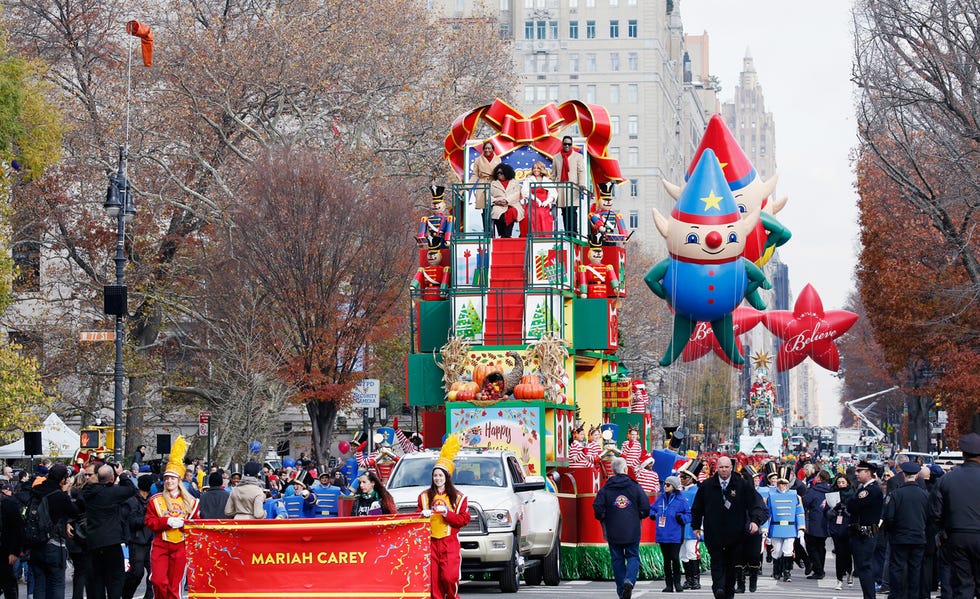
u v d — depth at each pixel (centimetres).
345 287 5528
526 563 2723
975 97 4641
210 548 1741
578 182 3331
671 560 2608
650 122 16112
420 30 6644
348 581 1731
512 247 3155
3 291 4106
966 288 5028
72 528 2088
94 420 6141
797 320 4269
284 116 7056
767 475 3189
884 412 14462
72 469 2691
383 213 5459
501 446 2903
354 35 6341
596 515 2217
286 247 5250
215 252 5734
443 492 1842
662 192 16250
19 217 5991
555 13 16188
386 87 6369
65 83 6594
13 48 5944
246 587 1733
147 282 5950
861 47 4669
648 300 9600
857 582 3062
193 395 6269
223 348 5466
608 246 3347
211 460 5119
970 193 4584
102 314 5975
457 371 3006
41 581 2269
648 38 16138
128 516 2083
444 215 3322
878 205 5528
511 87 7000
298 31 6153
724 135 3741
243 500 2136
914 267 5397
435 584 1833
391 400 7725
